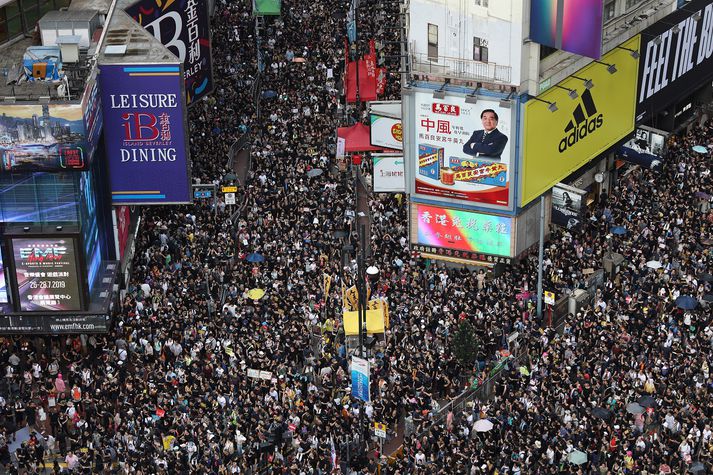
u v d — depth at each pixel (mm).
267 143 127188
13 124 92250
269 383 90000
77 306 95375
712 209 111688
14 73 98250
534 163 105125
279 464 83062
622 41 114375
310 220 112938
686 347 92125
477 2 101562
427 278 104438
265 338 94500
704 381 88625
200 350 93750
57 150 92875
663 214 111250
